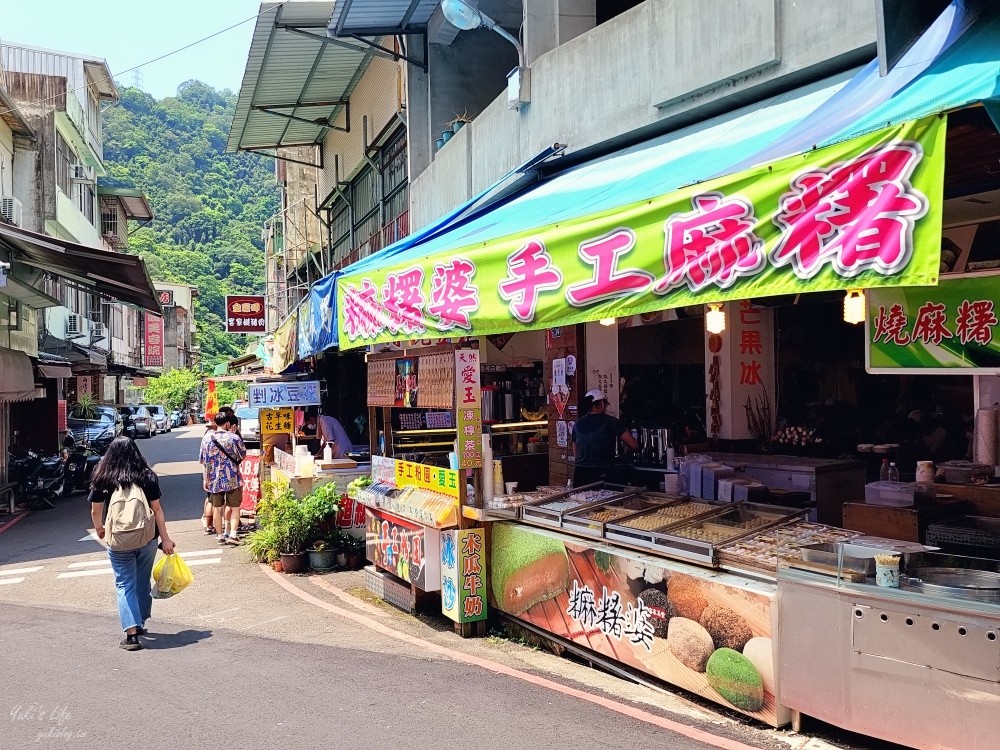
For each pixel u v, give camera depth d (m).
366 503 7.69
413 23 12.40
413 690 5.03
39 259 13.23
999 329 4.18
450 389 6.27
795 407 9.16
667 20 6.84
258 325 25.17
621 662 5.07
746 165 3.69
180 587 6.45
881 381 8.54
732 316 8.98
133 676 5.46
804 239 3.10
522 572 5.90
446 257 5.20
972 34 3.43
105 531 6.19
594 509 5.61
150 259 67.25
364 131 17.42
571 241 4.16
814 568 3.99
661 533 4.81
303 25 13.38
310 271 26.25
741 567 4.40
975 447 6.16
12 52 27.70
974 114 3.40
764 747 3.99
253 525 11.98
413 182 12.98
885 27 3.84
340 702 4.87
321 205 22.58
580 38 7.95
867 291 4.67
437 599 7.02
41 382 18.36
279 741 4.32
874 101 3.53
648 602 4.80
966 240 5.26
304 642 6.20
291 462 10.91
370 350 8.41
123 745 4.32
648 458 8.36
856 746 3.94
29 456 15.53
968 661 3.44
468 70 12.80
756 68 6.00
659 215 3.68
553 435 9.90
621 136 7.42
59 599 7.95
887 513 5.50
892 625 3.67
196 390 57.88
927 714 3.56
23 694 5.13
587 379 9.29
